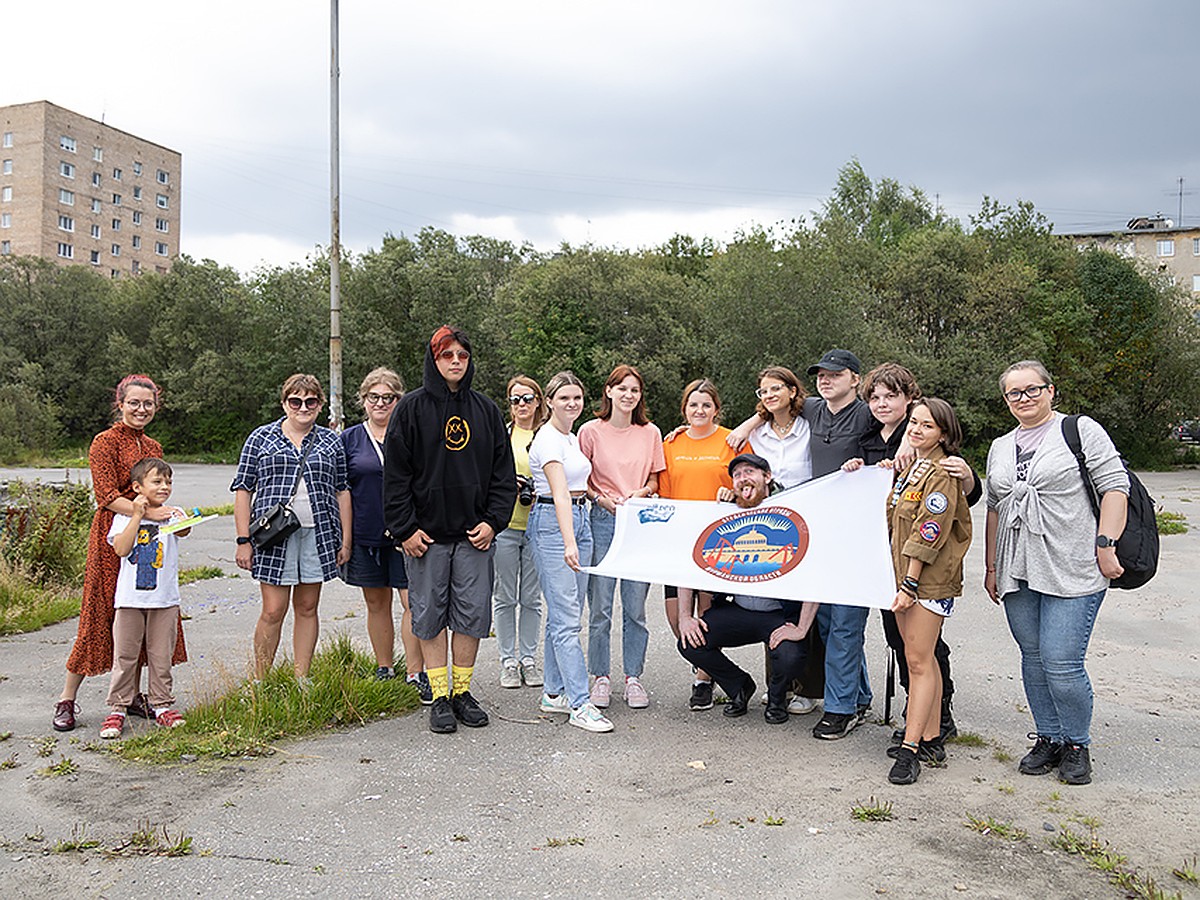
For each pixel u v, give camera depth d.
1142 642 8.10
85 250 86.75
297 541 5.83
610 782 4.67
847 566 5.30
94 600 5.46
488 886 3.55
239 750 5.05
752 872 3.67
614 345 39.09
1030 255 43.22
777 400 5.88
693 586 5.69
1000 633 8.36
